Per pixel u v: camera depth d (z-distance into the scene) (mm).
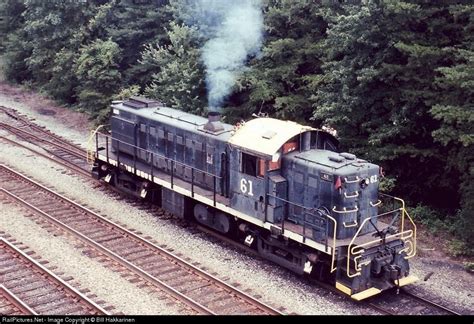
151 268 14836
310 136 15148
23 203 18625
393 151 17984
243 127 15836
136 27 29016
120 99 27453
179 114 19406
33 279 13992
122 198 20000
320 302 13547
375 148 18484
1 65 39219
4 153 23719
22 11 38125
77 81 31938
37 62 33406
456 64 17375
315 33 22719
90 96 29062
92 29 30984
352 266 13609
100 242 16297
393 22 17828
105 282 14039
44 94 34594
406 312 13297
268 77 22516
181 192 17406
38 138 25875
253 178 15094
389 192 19594
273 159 14383
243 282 14391
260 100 22891
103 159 20500
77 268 14695
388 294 14141
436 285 14711
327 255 13953
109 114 28219
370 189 14438
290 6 22344
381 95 18500
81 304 12961
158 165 19078
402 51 17656
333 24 20469
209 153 17016
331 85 19797
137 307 12938
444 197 19781
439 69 16172
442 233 17750
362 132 19406
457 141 16812
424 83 17750
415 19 17750
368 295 13320
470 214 16625
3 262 14797
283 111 21875
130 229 17312
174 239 16781
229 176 16328
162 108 20281
